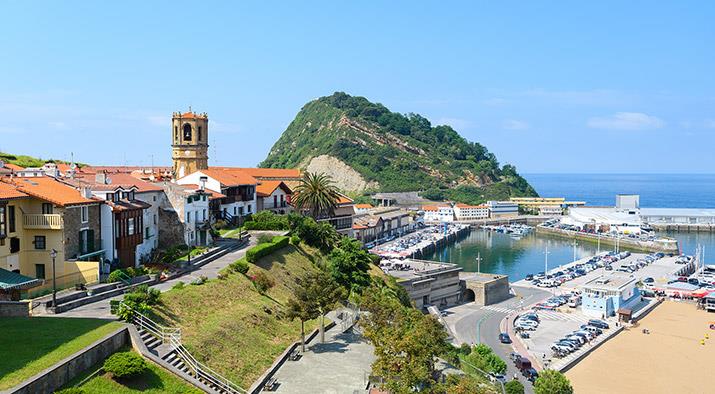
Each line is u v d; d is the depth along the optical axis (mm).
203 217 103125
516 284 197625
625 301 156875
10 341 45781
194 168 161750
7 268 65438
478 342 126062
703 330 139500
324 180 145250
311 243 118188
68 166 150250
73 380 41938
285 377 57219
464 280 170125
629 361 115812
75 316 54938
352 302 91062
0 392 36031
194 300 64250
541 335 133125
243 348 59531
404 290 127500
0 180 71625
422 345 55500
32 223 68438
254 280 77875
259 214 122750
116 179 89375
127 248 82625
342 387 55031
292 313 64688
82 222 73312
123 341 49312
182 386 46406
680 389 100750
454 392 53656
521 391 78875
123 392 43125
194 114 162625
